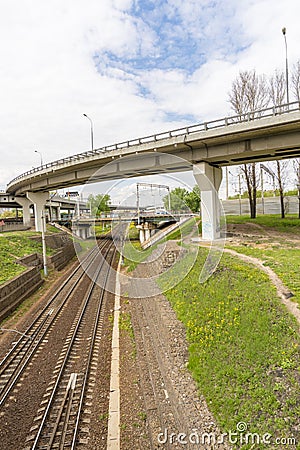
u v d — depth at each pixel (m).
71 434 6.86
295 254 16.52
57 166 35.12
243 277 12.62
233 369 7.84
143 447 6.46
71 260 33.12
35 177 41.47
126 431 6.94
